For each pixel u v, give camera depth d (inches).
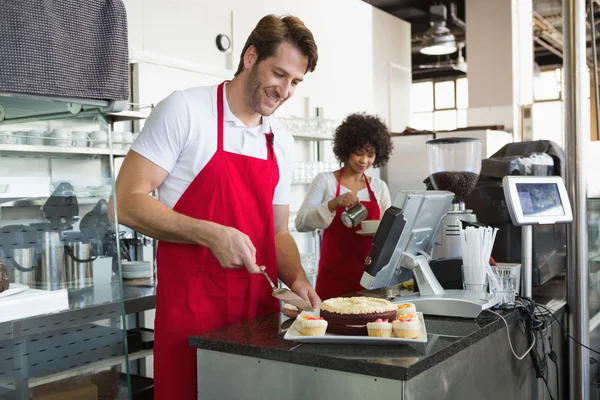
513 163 96.5
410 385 51.8
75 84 46.1
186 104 71.3
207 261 70.5
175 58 170.7
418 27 419.5
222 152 72.6
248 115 74.9
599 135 107.9
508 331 73.1
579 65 92.0
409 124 343.6
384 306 62.4
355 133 134.0
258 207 75.5
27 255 45.4
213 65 191.3
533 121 300.0
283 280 81.4
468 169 83.2
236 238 66.5
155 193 151.0
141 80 160.9
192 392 70.5
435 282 76.0
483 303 71.1
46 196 46.8
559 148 112.0
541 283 94.4
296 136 209.8
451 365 59.6
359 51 261.6
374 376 52.2
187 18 182.1
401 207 70.4
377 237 71.5
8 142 45.7
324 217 125.7
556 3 279.9
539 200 82.9
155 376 72.4
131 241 148.9
